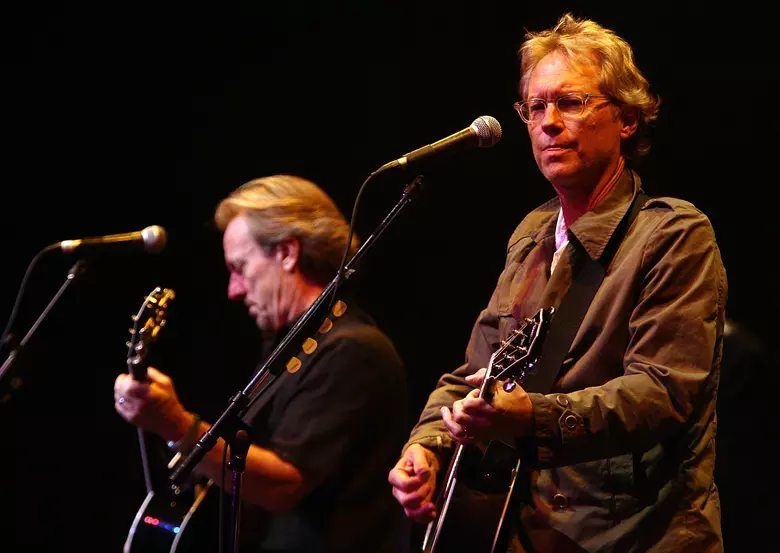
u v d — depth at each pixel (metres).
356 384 7.96
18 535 17.47
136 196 18.08
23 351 8.53
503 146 16.75
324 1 17.53
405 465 7.32
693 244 6.45
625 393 6.07
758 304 15.12
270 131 17.78
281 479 7.70
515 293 7.50
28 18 17.97
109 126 18.12
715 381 6.52
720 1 15.27
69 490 17.64
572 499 6.66
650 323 6.30
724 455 11.73
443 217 17.14
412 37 17.17
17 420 17.58
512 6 16.61
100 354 17.75
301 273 8.46
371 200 17.38
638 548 6.38
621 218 6.87
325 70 17.58
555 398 6.11
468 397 6.17
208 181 17.95
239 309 18.02
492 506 6.87
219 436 6.89
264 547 8.05
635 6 15.63
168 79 18.06
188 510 9.01
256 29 17.83
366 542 7.89
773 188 15.16
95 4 17.98
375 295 17.36
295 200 8.52
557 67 7.00
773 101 15.16
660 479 6.44
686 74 15.48
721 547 6.43
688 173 15.52
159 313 7.69
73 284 8.59
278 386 8.12
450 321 17.16
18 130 18.05
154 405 7.52
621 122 7.13
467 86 16.92
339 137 17.52
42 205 18.03
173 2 17.95
